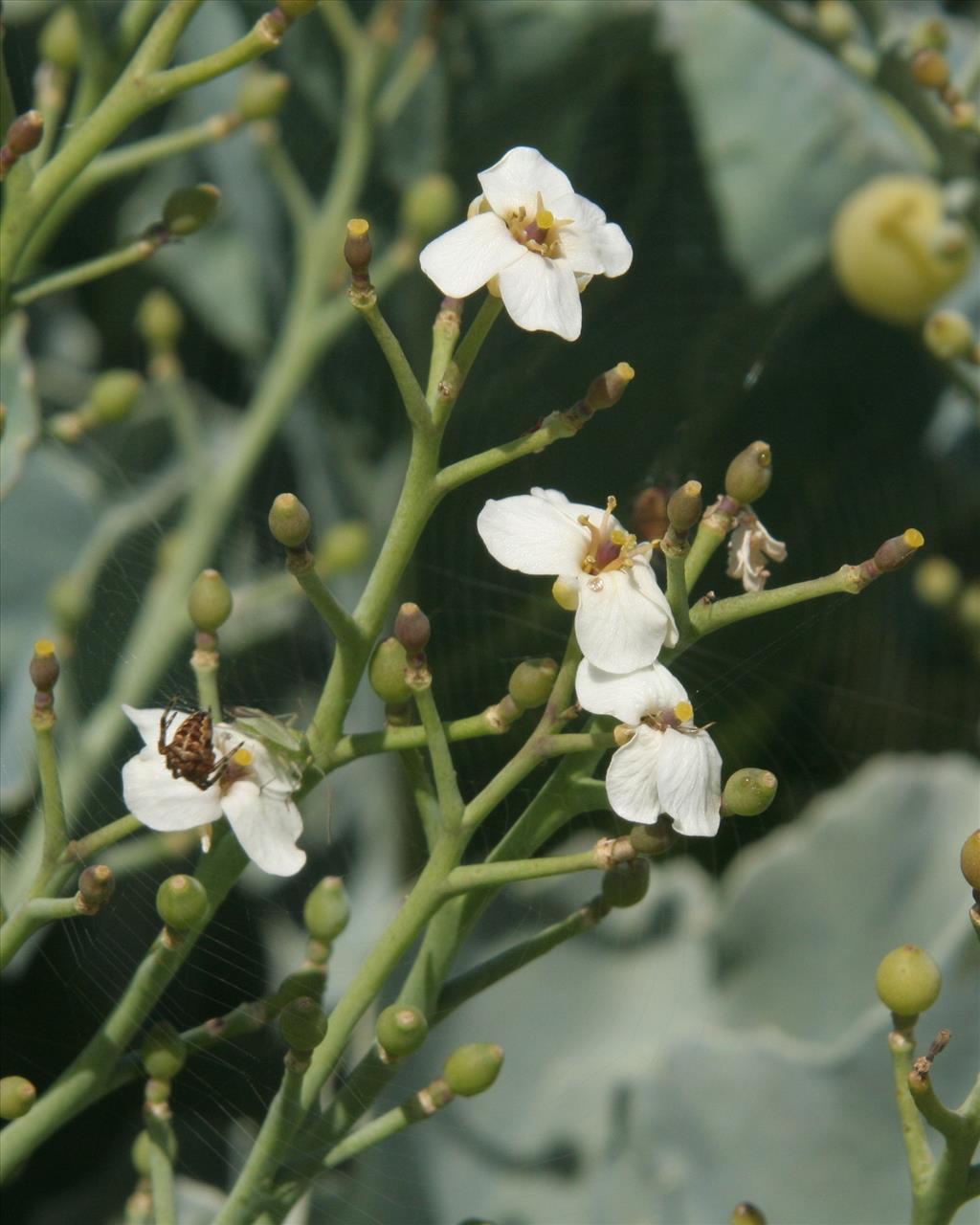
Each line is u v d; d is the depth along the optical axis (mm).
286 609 553
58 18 456
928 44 519
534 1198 499
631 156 649
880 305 602
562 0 610
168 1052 413
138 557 542
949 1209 404
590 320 643
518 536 402
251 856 401
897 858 525
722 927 524
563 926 418
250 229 649
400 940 408
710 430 648
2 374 458
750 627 588
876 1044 492
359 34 563
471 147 636
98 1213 488
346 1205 483
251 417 533
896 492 649
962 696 606
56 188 440
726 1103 497
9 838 473
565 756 415
